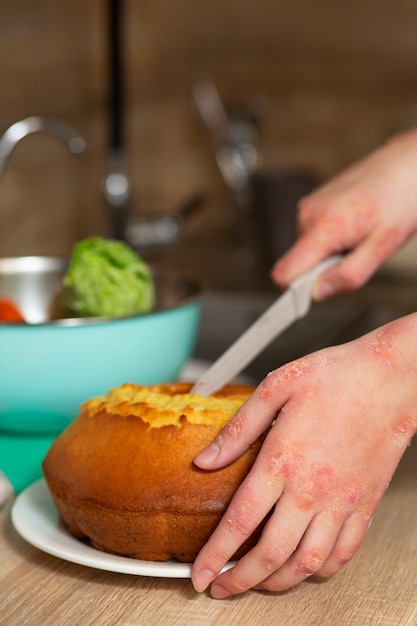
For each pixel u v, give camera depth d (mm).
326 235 1254
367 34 2840
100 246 1320
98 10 2250
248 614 922
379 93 2857
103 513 948
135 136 2502
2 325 1181
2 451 1210
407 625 910
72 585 961
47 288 1413
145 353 1238
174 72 2693
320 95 2857
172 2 2641
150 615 921
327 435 915
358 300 1829
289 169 2812
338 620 916
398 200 1273
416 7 2801
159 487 942
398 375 938
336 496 916
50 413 1225
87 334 1192
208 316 1818
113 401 1013
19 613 922
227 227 2801
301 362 941
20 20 1911
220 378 1059
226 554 916
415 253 2021
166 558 958
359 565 995
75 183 2184
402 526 1061
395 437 933
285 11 2838
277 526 907
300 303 1211
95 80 2252
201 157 2775
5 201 1897
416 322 960
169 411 979
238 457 946
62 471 985
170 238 2230
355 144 2885
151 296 1340
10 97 1894
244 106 2758
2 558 1003
